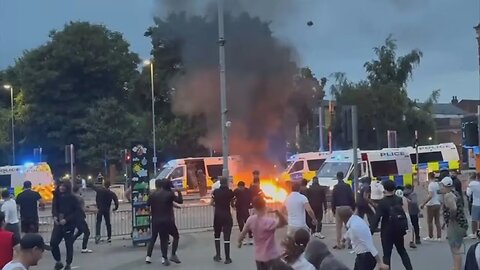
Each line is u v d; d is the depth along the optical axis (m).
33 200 13.58
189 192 38.38
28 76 65.81
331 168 28.94
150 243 13.17
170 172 38.34
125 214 21.83
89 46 67.31
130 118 61.47
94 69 66.69
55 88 65.75
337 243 14.27
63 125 65.19
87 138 60.03
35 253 4.91
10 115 68.50
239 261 13.21
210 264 12.88
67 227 12.69
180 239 17.28
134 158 15.96
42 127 65.69
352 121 13.04
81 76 67.44
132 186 15.95
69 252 12.70
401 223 9.66
